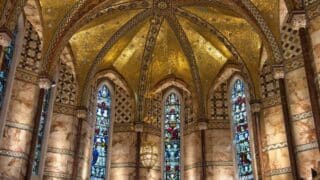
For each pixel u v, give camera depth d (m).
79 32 21.53
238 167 21.06
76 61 21.64
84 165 20.69
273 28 18.02
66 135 20.12
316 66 13.70
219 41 22.41
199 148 21.97
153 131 23.00
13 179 16.39
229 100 22.69
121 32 22.19
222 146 21.73
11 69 17.53
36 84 18.22
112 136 22.59
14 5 15.05
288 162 17.72
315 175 12.70
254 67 20.83
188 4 21.16
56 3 18.70
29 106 17.70
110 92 23.58
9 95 17.08
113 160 22.06
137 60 23.58
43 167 18.81
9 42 14.72
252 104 20.06
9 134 16.77
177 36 22.66
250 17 18.56
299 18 14.49
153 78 23.97
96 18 20.61
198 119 22.19
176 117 23.59
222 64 23.30
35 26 18.92
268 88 19.81
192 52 22.86
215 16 21.31
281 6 18.05
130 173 21.75
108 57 23.28
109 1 19.92
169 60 23.91
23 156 16.92
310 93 13.67
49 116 19.83
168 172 22.39
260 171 18.64
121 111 23.19
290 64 17.25
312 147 15.45
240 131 21.66
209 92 22.94
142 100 23.00
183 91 23.92
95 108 22.61
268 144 18.77
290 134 16.12
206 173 21.28
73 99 21.00
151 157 20.94
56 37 18.66
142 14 21.89
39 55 18.73
